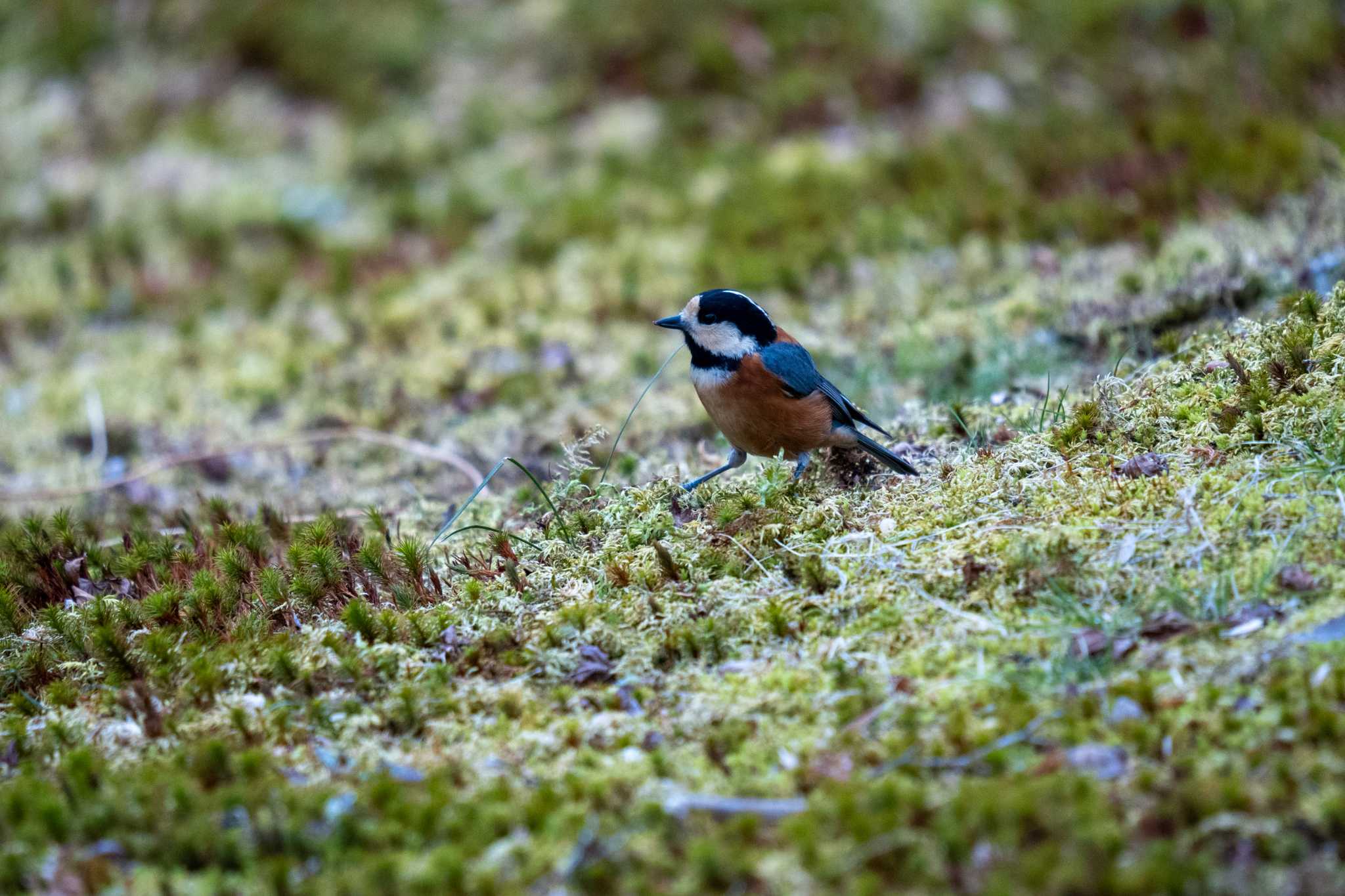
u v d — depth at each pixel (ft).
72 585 32.55
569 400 47.50
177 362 55.93
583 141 74.13
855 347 47.42
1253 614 23.32
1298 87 68.18
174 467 45.83
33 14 84.07
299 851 20.07
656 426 43.60
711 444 41.60
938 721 22.02
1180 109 67.31
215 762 22.39
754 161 69.67
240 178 74.02
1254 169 54.90
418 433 46.70
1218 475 27.81
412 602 29.25
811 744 21.86
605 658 25.63
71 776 22.76
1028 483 29.37
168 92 79.82
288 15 82.43
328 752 23.38
